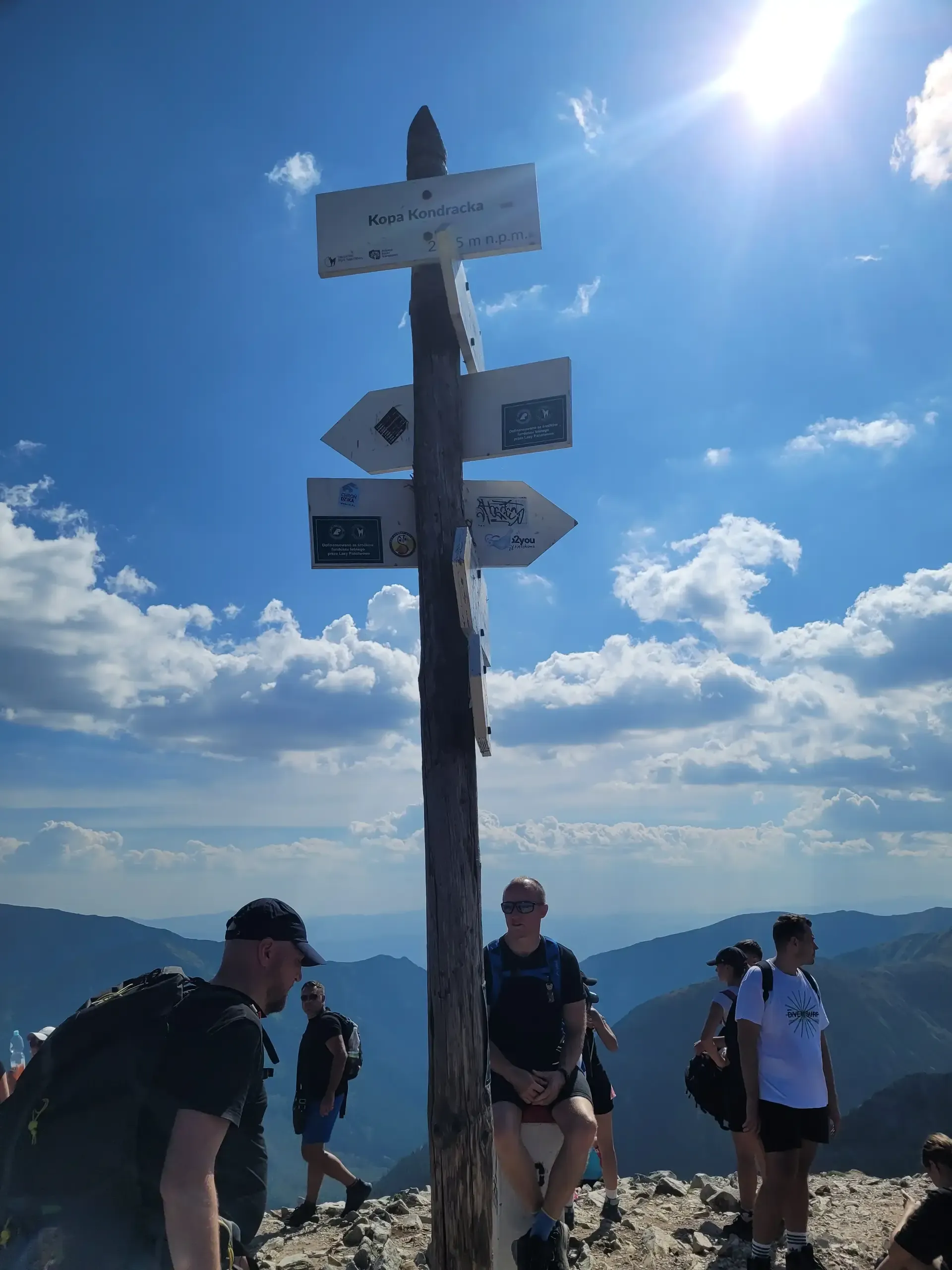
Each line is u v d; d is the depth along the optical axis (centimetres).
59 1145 240
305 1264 649
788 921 571
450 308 414
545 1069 452
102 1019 251
